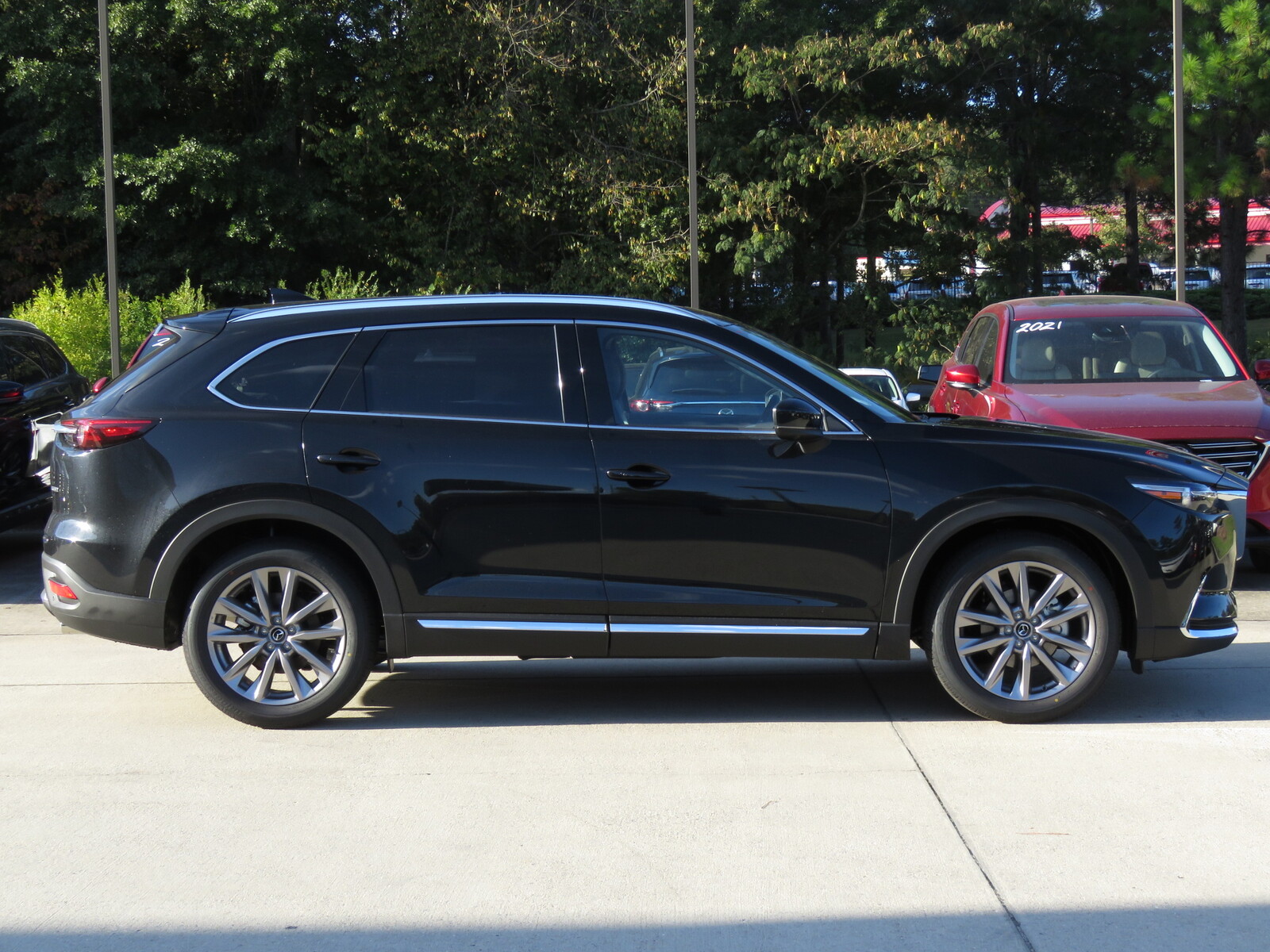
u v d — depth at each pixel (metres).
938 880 3.90
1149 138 29.19
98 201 25.64
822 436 5.43
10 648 7.36
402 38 27.17
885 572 5.41
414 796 4.73
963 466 5.41
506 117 26.39
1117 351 9.76
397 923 3.64
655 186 27.25
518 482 5.41
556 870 4.01
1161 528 5.43
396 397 5.52
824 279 30.78
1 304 27.05
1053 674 5.49
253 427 5.46
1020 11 28.16
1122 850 4.13
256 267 27.22
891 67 26.88
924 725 5.61
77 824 4.46
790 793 4.71
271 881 3.95
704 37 27.22
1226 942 3.47
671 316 5.62
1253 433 8.35
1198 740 5.32
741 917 3.65
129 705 6.05
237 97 27.75
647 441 5.43
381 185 28.17
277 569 5.49
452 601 5.43
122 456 5.48
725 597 5.43
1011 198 28.14
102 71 17.42
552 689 6.36
